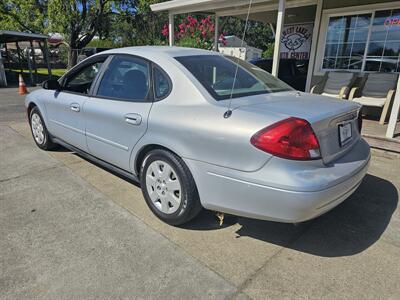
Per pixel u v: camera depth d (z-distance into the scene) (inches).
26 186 138.9
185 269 88.0
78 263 89.9
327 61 321.4
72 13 784.9
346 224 111.9
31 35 629.0
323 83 302.2
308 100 105.0
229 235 104.6
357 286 82.4
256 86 115.5
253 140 83.4
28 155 179.2
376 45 281.4
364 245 100.0
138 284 82.3
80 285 81.7
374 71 287.6
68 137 156.6
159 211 111.3
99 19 882.1
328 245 100.0
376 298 78.4
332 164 90.4
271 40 1306.6
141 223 110.8
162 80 110.0
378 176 153.7
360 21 287.3
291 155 80.7
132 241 100.3
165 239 101.7
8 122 266.4
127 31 1093.8
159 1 855.1
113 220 112.3
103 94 131.6
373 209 122.3
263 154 82.3
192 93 101.4
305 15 371.2
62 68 1164.5
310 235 105.2
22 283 82.3
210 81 106.1
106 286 81.4
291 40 412.5
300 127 82.1
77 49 856.9
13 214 115.8
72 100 146.9
